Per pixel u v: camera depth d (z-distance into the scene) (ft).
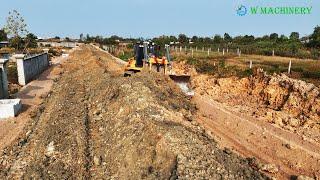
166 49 75.87
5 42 200.03
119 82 61.82
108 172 36.27
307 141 43.70
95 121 51.98
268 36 158.40
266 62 82.89
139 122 41.60
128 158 35.94
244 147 42.32
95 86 74.23
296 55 97.09
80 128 47.62
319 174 35.68
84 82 86.53
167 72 71.05
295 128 49.39
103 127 48.60
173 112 47.75
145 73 66.18
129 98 51.19
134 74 68.59
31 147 44.47
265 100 64.39
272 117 53.52
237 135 46.68
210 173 29.35
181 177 28.71
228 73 78.74
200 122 50.08
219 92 72.90
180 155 31.55
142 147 35.86
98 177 35.76
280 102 61.21
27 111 62.54
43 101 71.61
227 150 38.81
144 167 33.27
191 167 29.96
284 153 40.52
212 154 33.12
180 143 33.47
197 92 73.41
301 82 59.77
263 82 67.97
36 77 105.50
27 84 91.91
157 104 48.47
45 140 44.73
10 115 58.80
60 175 36.09
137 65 74.43
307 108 55.31
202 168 29.91
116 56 189.47
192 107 58.29
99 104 59.36
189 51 132.46
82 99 66.74
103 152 40.65
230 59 94.63
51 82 96.63
